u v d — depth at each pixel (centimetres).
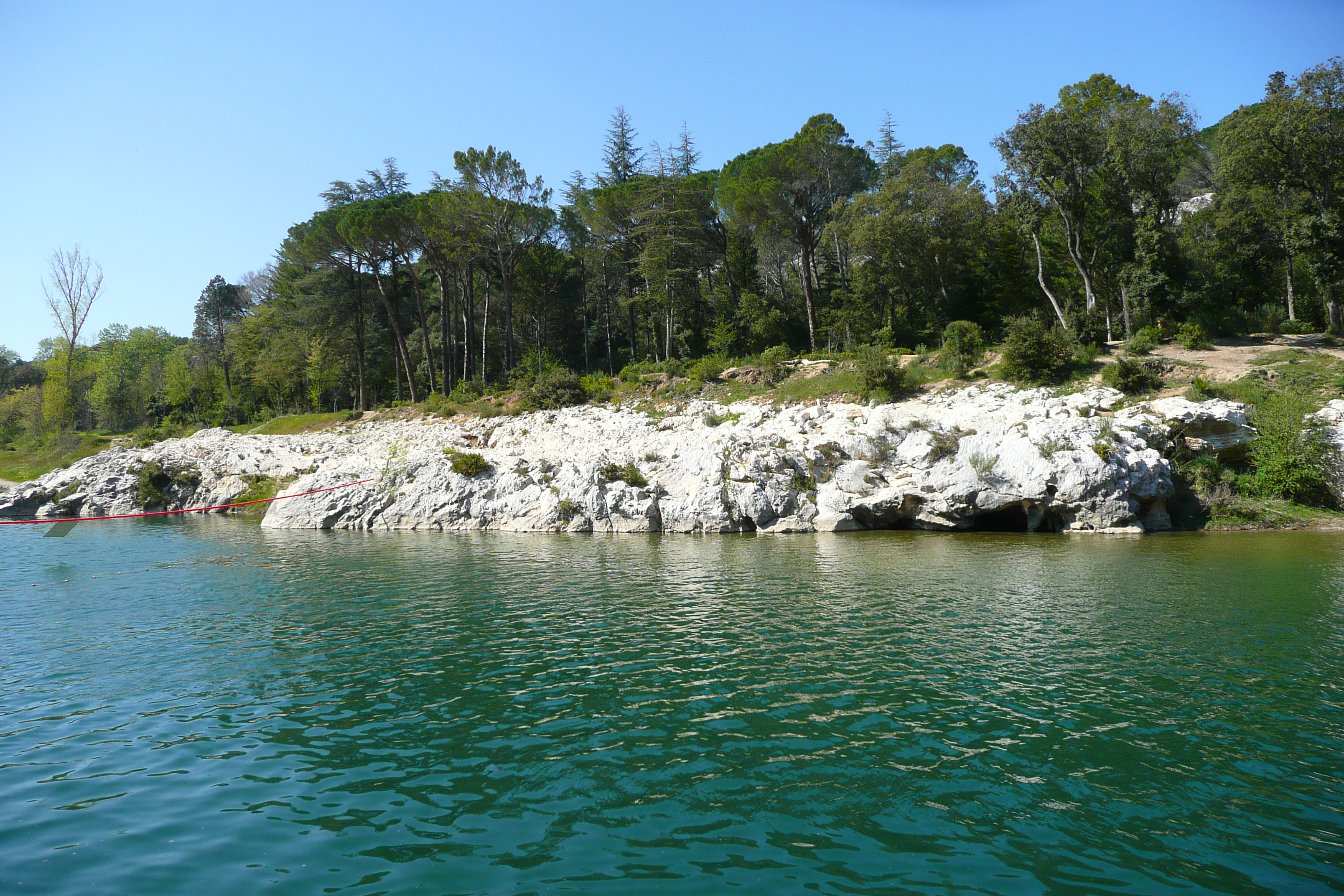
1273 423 2842
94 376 9375
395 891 618
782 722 970
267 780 831
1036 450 2714
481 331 7869
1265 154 4284
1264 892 608
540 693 1095
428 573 2091
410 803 775
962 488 2762
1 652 1353
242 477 4525
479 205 5728
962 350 4112
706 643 1330
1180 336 4059
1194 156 5834
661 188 6000
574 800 776
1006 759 856
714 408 4256
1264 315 4772
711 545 2578
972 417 3266
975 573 1931
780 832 707
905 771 829
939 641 1318
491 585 1895
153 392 9256
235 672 1216
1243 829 707
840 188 5812
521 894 610
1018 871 639
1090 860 656
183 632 1478
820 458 3058
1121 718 969
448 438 4388
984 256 5712
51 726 995
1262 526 2661
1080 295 5356
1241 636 1320
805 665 1197
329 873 646
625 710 1022
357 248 5928
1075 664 1188
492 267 6719
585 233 7244
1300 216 4319
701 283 7025
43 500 4453
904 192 5284
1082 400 3170
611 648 1313
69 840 703
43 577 2186
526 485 3244
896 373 3900
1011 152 4462
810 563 2141
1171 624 1402
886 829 711
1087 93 5000
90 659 1305
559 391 5019
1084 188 4516
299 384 8275
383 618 1568
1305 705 1009
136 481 4528
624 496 3019
